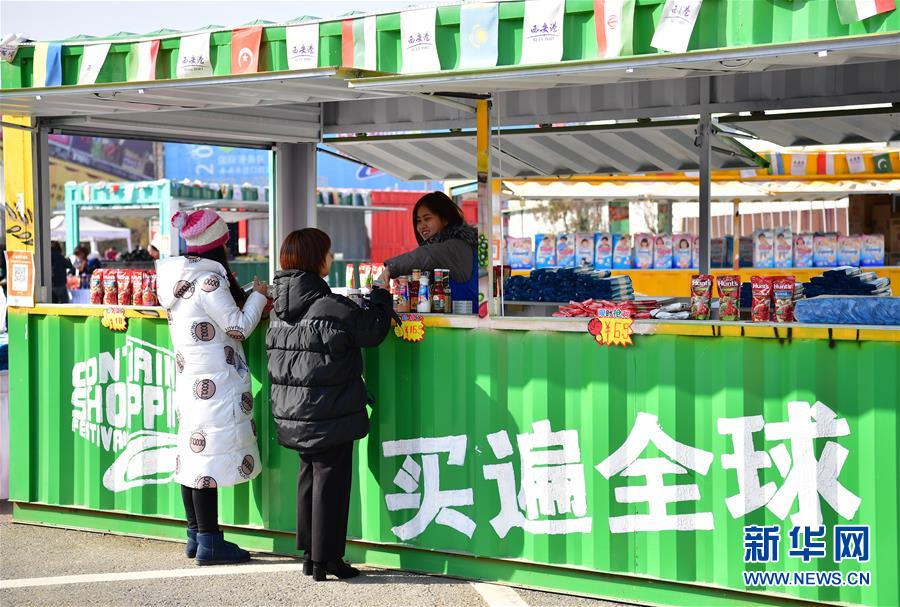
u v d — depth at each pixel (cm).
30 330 586
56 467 582
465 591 466
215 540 511
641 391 437
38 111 557
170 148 4428
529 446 462
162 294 500
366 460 500
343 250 2300
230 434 497
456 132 722
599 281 691
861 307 398
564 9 417
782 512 414
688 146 764
